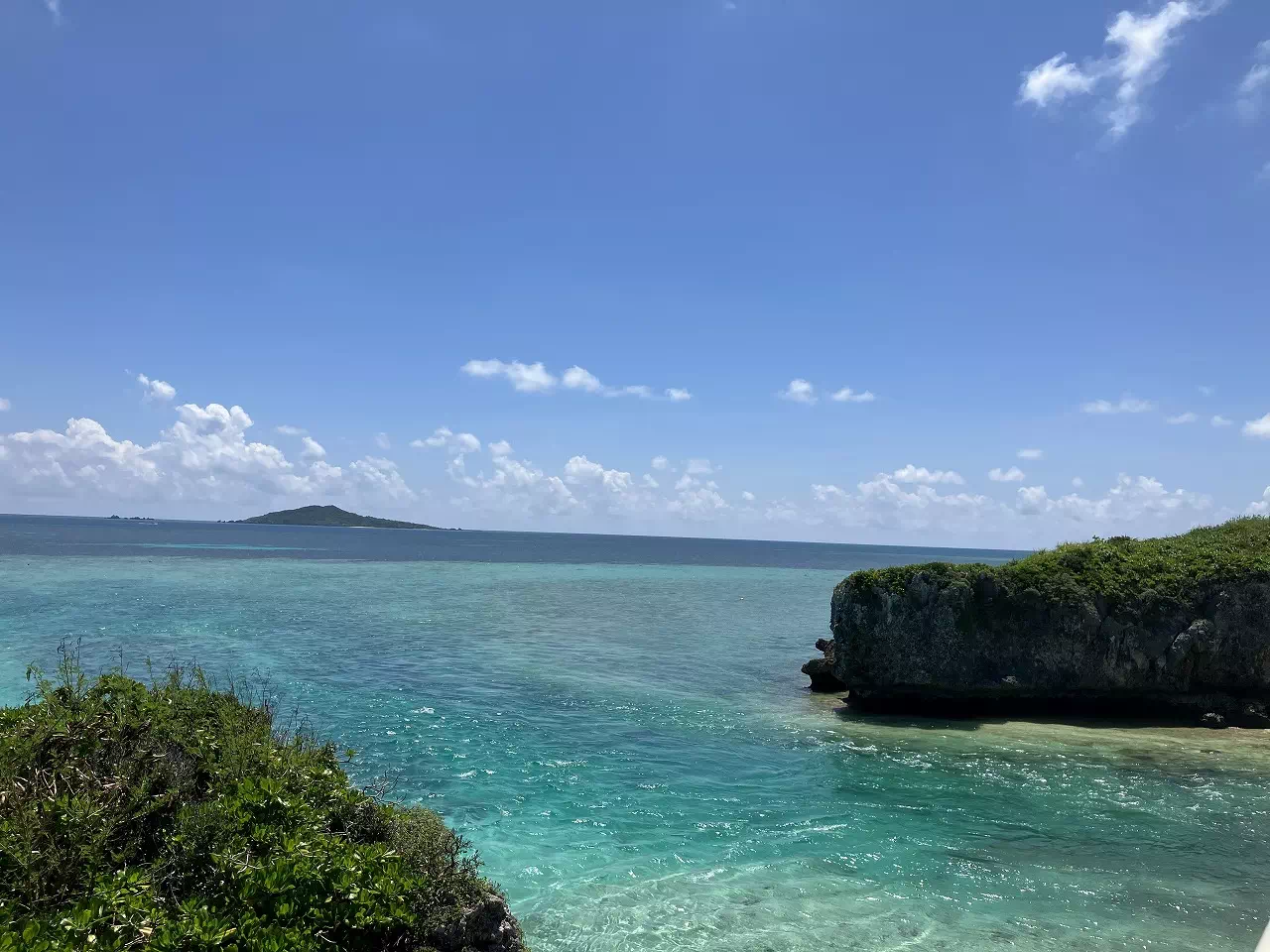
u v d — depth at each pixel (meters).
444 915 8.12
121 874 7.44
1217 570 27.89
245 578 71.44
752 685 32.19
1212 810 17.72
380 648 36.81
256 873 7.67
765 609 62.84
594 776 19.42
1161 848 15.52
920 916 12.54
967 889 13.59
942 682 27.95
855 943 11.64
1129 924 12.35
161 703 11.34
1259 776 20.44
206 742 10.31
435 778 18.75
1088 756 22.48
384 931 7.75
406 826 9.58
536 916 12.28
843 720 26.84
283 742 11.74
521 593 70.25
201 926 6.84
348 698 26.34
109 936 6.63
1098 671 27.48
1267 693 26.83
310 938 7.17
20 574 64.81
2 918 6.71
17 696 23.88
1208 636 26.73
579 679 31.53
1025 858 14.97
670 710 27.00
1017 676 27.80
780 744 23.27
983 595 28.45
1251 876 14.23
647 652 39.41
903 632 28.48
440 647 37.91
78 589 55.47
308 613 48.50
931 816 17.23
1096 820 17.06
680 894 13.20
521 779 18.98
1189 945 11.73
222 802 8.80
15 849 7.41
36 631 36.94
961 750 23.02
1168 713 27.50
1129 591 28.05
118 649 33.06
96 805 8.47
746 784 19.31
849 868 14.41
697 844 15.45
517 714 25.33
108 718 10.31
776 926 12.13
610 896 13.06
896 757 22.09
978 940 11.80
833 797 18.47
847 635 29.41
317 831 8.68
